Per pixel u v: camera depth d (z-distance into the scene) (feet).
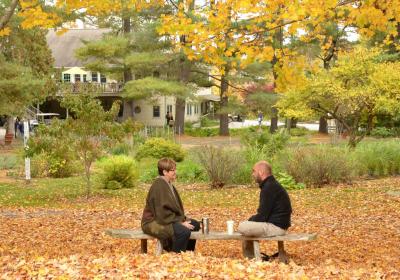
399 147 92.48
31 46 199.41
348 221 49.52
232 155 84.28
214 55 41.09
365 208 57.11
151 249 37.70
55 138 71.87
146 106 262.26
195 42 39.91
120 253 35.70
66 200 72.28
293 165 80.28
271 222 30.12
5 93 146.82
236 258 34.06
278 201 30.14
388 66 107.55
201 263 28.60
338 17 41.16
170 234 29.96
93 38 276.62
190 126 247.70
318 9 36.91
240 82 208.33
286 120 210.59
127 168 85.40
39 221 51.80
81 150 72.02
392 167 89.76
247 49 40.88
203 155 84.33
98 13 45.60
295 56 44.65
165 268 27.07
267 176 30.45
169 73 212.02
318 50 149.89
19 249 38.11
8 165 115.24
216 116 308.19
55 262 29.63
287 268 28.32
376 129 171.32
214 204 65.51
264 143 100.37
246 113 219.00
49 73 211.00
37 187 85.76
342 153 84.79
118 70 209.77
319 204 61.87
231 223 30.60
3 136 215.92
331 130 223.51
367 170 89.45
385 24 39.55
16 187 85.92
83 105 70.38
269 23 39.70
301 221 50.01
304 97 109.09
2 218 54.44
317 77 105.91
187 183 88.28
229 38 40.57
